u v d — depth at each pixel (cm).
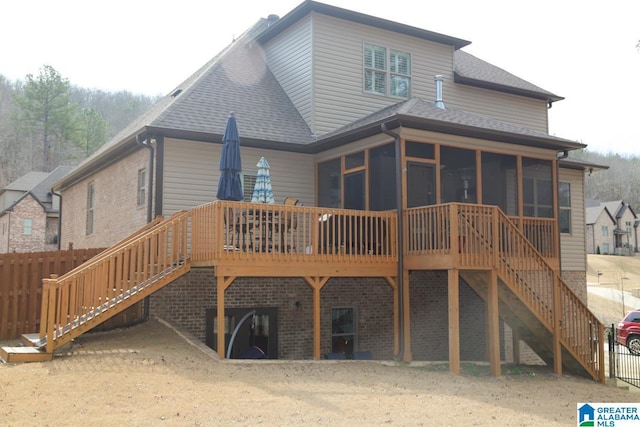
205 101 1527
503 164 1514
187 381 845
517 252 1222
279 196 1508
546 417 793
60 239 2270
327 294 1429
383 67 1738
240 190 1197
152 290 1106
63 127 6397
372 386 909
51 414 664
